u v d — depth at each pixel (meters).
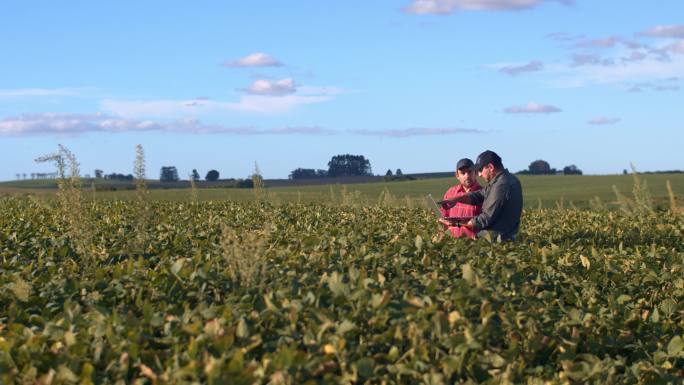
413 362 4.79
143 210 8.16
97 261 7.85
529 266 7.76
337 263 7.46
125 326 5.03
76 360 4.50
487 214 9.70
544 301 6.59
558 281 7.30
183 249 8.71
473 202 10.59
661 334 6.36
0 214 14.18
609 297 6.65
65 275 7.07
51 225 11.24
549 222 13.76
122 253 8.17
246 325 4.97
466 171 10.99
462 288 6.11
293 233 10.12
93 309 5.49
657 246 11.24
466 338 5.11
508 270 7.15
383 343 5.18
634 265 8.31
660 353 5.75
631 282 7.64
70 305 5.61
